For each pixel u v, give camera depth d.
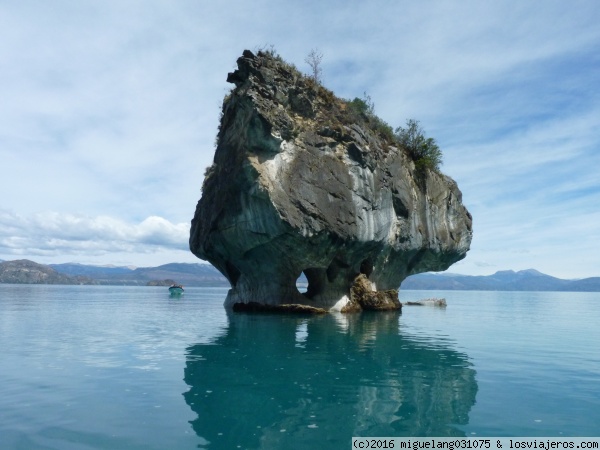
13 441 7.53
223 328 23.23
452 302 65.44
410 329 23.42
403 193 35.34
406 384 11.37
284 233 28.33
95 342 18.17
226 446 7.41
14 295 69.50
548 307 50.88
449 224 41.59
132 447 7.33
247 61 29.91
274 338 19.48
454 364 13.98
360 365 13.72
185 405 9.55
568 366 13.74
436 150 39.81
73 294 80.94
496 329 24.25
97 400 9.86
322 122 31.55
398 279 39.34
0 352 15.67
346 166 31.00
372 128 36.66
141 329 22.81
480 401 9.95
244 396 10.24
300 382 11.52
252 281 34.88
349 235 29.91
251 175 27.50
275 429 8.20
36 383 11.33
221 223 31.78
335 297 33.62
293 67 32.50
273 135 27.97
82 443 7.48
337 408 9.41
